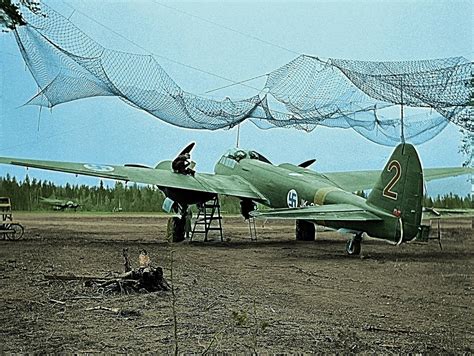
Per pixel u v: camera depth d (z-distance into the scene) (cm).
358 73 1597
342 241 2355
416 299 1045
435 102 1555
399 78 1543
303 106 1894
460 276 1315
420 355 695
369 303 1005
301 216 1697
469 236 2431
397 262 1584
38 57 1659
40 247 1897
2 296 1008
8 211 2762
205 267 1459
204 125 2089
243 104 1961
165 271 1364
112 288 1067
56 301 969
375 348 719
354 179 2678
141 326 810
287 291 1116
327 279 1276
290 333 780
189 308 929
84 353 690
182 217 2247
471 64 1452
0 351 696
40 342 733
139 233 2731
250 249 1958
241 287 1152
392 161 1686
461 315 912
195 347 715
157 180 2166
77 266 1409
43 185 4806
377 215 1697
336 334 779
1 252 1723
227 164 2534
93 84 1742
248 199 2431
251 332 783
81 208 5166
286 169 2339
